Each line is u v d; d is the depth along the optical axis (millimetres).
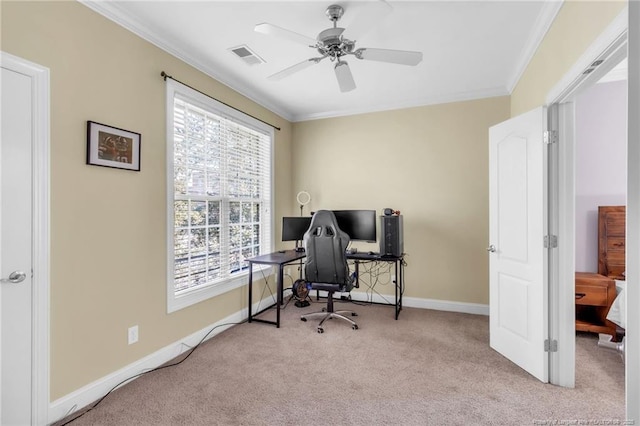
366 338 2953
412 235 3922
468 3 2066
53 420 1797
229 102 3295
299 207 4496
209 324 3002
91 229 2012
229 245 3350
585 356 2580
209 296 2992
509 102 3512
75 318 1922
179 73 2682
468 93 3617
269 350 2711
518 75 3021
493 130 2693
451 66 2965
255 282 3707
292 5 2092
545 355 2178
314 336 3004
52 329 1808
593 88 3402
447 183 3773
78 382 1932
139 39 2332
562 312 2143
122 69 2209
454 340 2902
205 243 3014
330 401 1986
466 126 3686
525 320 2348
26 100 1700
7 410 1649
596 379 2229
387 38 2486
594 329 2926
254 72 3105
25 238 1696
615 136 3350
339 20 2246
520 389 2109
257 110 3770
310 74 3154
